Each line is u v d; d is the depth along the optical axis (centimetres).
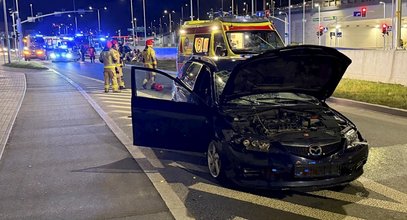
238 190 552
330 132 523
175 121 620
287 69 579
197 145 614
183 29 1572
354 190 546
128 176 615
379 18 6212
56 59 4647
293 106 601
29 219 471
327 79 614
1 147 791
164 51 4200
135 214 479
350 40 6994
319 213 477
